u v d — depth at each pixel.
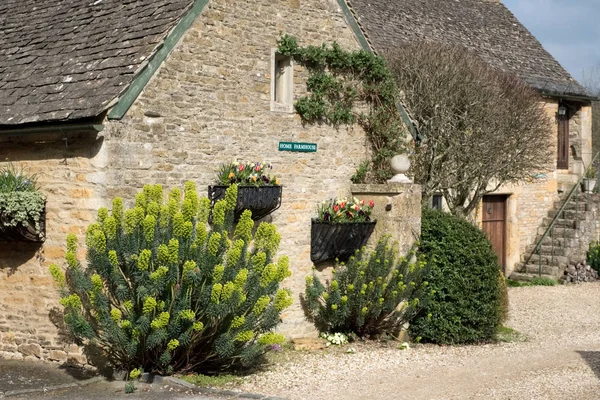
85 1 11.70
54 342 9.95
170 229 8.83
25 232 9.70
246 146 11.09
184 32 10.18
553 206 21.25
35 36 11.43
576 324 14.44
